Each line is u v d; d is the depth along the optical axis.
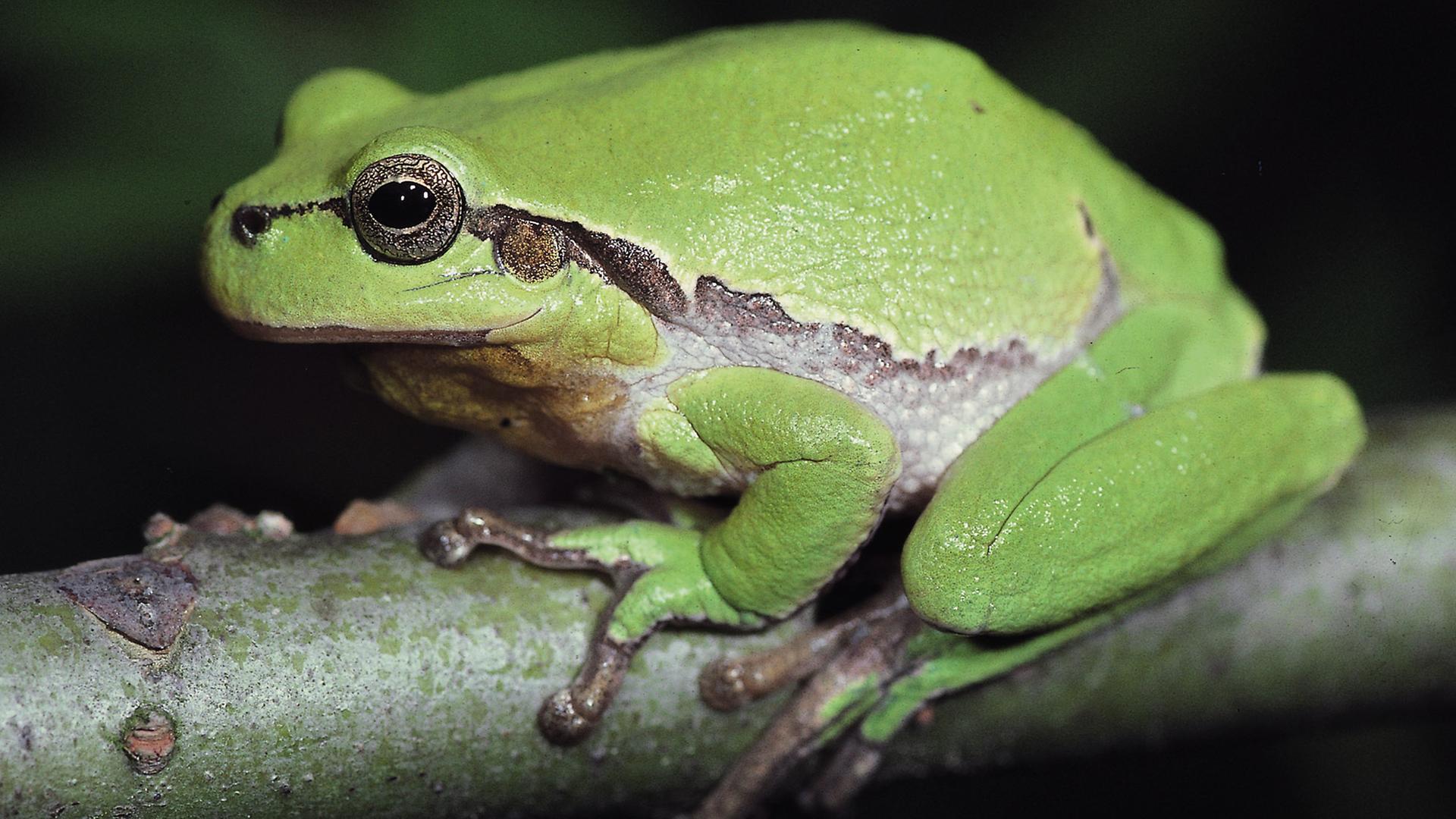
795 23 0.16
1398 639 0.16
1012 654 0.15
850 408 0.14
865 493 0.14
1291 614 0.15
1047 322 0.15
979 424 0.15
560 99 0.15
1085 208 0.15
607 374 0.15
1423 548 0.16
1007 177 0.15
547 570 0.14
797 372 0.15
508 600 0.14
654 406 0.15
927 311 0.15
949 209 0.15
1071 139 0.15
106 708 0.13
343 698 0.14
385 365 0.15
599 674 0.14
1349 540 0.16
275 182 0.14
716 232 0.14
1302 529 0.16
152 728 0.13
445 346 0.14
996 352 0.15
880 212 0.15
